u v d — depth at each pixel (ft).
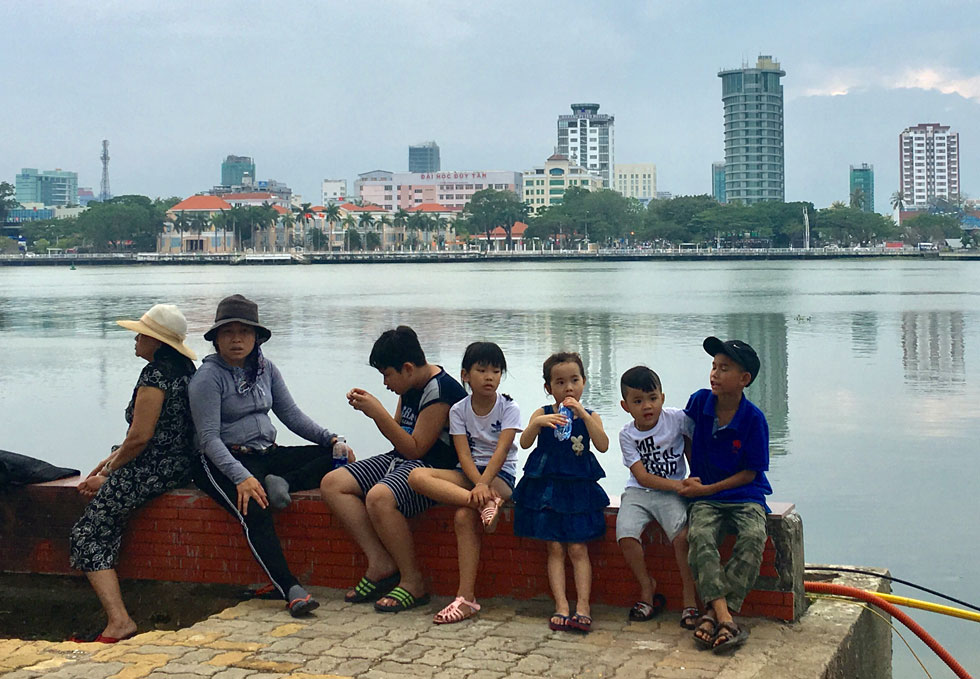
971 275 310.45
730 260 604.90
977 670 24.45
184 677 16.01
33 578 22.21
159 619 20.51
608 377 71.92
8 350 94.79
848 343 97.76
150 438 20.80
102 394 65.92
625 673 16.17
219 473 20.54
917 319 126.62
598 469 19.19
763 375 75.46
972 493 38.88
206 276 374.63
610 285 249.75
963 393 64.59
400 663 16.65
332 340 103.09
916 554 31.76
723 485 18.22
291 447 21.97
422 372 20.83
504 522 19.88
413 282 285.23
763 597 18.35
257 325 20.92
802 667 16.29
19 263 598.34
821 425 54.24
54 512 22.08
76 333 115.75
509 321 128.06
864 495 39.04
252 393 21.08
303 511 20.89
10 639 19.81
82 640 19.95
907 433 51.42
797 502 38.42
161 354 21.27
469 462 19.67
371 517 19.63
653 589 18.89
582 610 18.33
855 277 297.33
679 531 18.51
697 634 17.30
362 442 48.11
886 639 21.29
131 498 20.68
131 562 21.59
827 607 19.25
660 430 18.95
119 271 481.46
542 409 19.52
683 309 150.61
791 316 133.90
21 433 52.11
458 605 18.93
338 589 20.79
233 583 21.11
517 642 17.63
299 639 17.85
